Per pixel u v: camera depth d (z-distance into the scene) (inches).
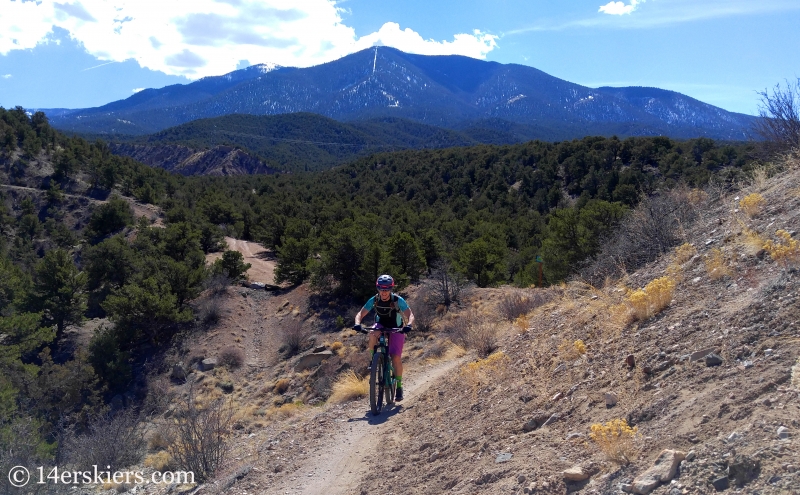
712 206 345.1
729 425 105.3
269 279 1524.4
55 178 3078.2
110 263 1406.3
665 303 196.1
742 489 86.4
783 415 98.9
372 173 4963.1
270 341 981.8
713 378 129.1
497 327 407.2
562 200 2908.5
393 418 250.5
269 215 2603.3
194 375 888.3
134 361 997.2
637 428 123.7
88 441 382.6
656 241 323.0
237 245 2293.3
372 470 189.0
